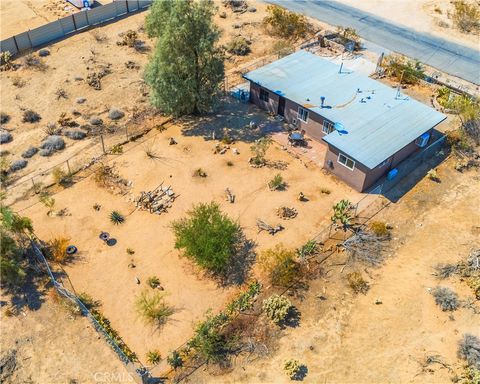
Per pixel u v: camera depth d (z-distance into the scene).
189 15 40.25
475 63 54.84
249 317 29.62
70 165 39.88
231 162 40.56
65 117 44.34
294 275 31.98
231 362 27.50
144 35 57.72
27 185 38.09
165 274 32.09
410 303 30.64
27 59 51.12
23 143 41.84
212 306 30.41
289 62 48.25
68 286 31.25
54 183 38.28
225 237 31.88
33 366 27.23
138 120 45.03
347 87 44.88
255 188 38.38
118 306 30.22
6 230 32.81
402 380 26.77
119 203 36.84
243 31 59.75
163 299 30.69
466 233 35.50
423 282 31.97
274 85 44.84
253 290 30.62
